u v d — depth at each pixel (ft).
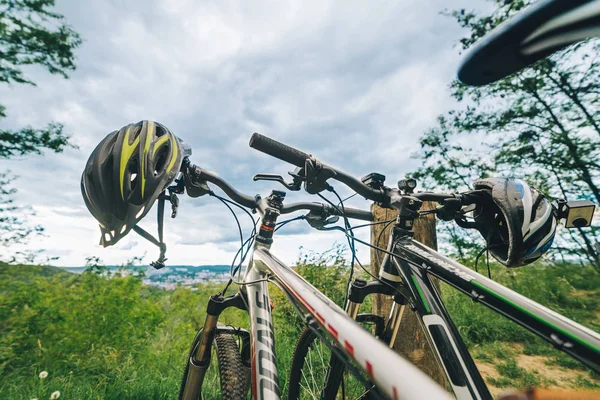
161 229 4.37
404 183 4.19
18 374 11.91
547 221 3.31
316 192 3.98
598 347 2.31
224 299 4.74
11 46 24.76
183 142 4.36
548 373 11.87
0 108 23.61
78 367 12.38
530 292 19.27
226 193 4.78
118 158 3.60
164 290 19.65
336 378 4.77
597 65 19.12
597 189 19.16
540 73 20.84
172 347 15.46
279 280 4.06
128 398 9.96
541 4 1.20
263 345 3.86
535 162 21.47
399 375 2.00
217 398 6.19
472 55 1.53
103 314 15.15
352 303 4.42
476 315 16.20
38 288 15.80
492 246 4.00
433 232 7.63
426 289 3.75
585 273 19.06
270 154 3.95
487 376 11.80
